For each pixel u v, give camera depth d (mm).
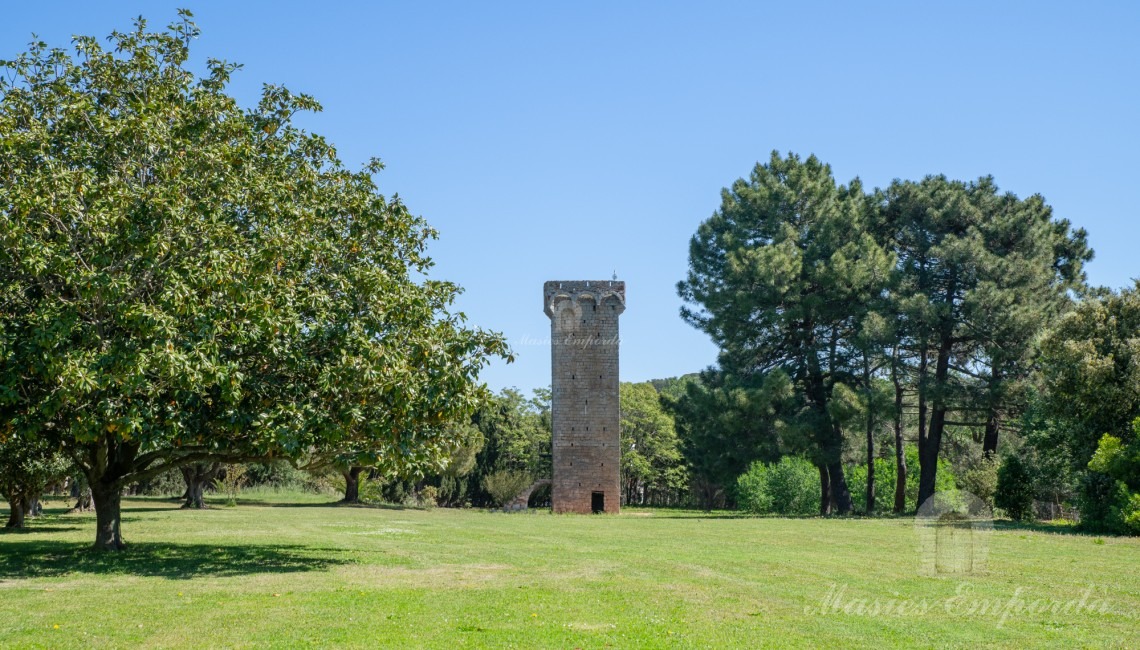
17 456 27906
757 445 58219
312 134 25562
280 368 21922
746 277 58000
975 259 54000
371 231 24984
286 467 69125
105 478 25312
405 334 22422
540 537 33062
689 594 17625
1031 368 53469
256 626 14102
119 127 21359
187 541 28859
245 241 21469
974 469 56344
